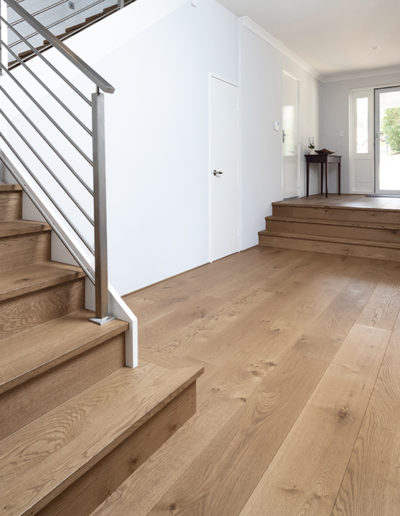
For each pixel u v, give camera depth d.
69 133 2.71
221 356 2.15
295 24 4.80
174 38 3.51
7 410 1.22
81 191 2.82
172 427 1.52
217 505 1.20
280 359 2.12
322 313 2.80
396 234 4.52
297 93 6.48
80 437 1.22
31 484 1.04
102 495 1.22
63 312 1.71
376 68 6.86
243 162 4.82
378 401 1.74
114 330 1.57
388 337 2.40
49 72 2.57
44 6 3.79
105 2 3.88
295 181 6.58
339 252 4.71
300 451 1.43
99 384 1.52
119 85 3.01
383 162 7.37
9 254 1.77
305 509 1.19
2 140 2.26
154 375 1.60
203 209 4.11
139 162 3.24
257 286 3.44
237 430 1.55
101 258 1.62
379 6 4.36
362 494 1.24
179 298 3.12
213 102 4.14
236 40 4.52
